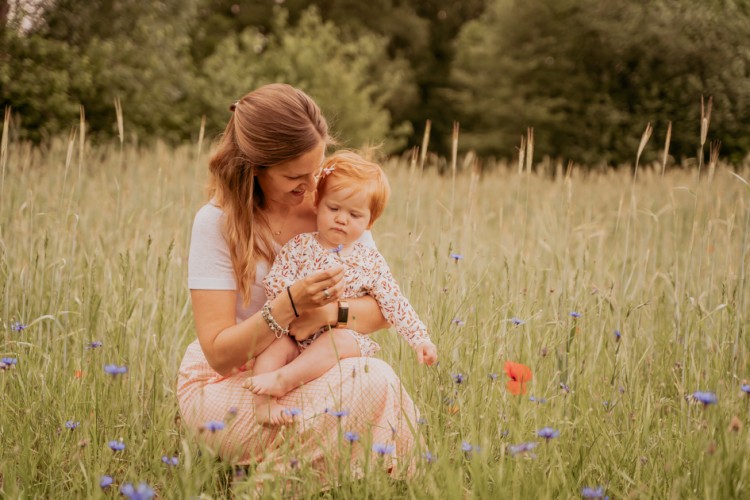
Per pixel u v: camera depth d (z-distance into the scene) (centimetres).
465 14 3155
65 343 305
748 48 1294
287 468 221
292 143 245
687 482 218
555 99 1992
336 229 268
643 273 393
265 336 245
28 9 1292
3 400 266
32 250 405
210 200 263
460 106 2462
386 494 203
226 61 1733
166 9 1501
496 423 246
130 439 257
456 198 871
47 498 231
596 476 235
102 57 1351
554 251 448
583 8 1891
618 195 891
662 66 1614
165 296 362
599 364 334
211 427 203
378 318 270
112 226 500
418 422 238
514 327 315
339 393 237
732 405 251
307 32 2064
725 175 582
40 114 1243
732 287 350
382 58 2702
